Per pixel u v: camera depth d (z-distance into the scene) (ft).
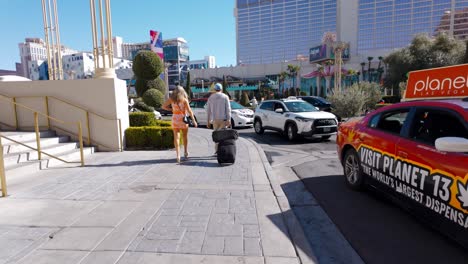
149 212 13.42
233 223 12.33
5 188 15.49
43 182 18.03
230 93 218.38
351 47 269.03
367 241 11.58
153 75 47.09
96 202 14.64
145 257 9.75
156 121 36.91
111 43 30.60
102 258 9.69
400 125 13.80
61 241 10.79
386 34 261.65
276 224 12.26
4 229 11.75
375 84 72.02
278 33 333.01
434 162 10.80
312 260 9.78
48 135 27.14
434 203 10.78
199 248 10.32
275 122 40.19
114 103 27.73
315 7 309.42
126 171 20.57
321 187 18.37
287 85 202.69
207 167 21.70
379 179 14.56
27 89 28.14
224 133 22.39
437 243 11.30
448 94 13.00
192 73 242.99
